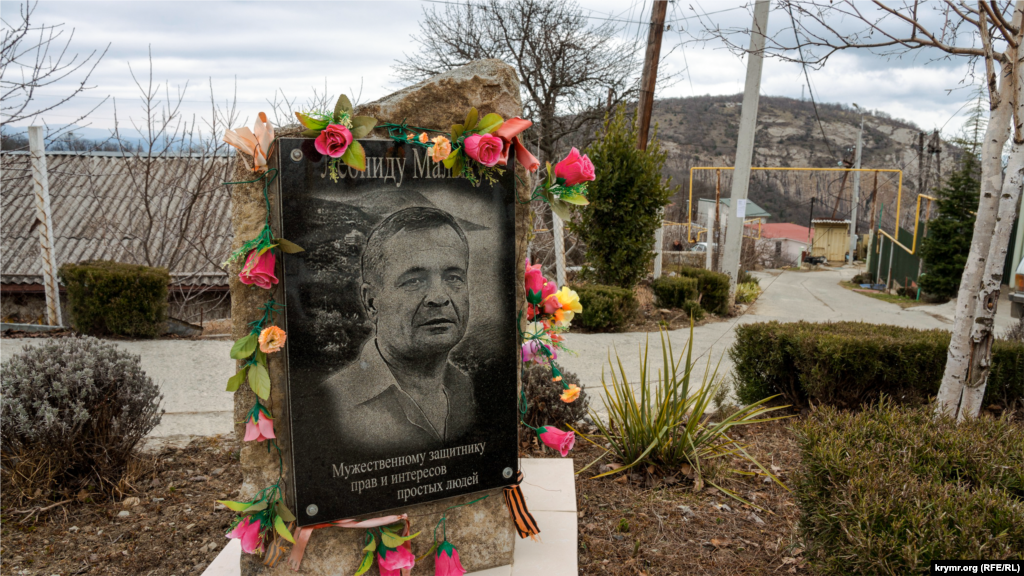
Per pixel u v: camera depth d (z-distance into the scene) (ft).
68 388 11.92
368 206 8.34
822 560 8.56
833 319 43.96
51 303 27.48
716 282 41.68
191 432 16.05
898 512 7.72
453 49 81.82
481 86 9.12
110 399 12.41
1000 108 13.33
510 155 9.27
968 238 57.36
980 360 13.76
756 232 107.55
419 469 8.89
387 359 8.57
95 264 27.81
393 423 8.68
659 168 37.40
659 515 11.76
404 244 8.58
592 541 10.91
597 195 36.65
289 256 7.97
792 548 10.00
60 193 45.14
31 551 10.30
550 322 10.53
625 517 11.74
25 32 22.38
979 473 9.01
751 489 12.91
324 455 8.32
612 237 37.09
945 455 9.23
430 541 9.25
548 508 11.51
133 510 11.78
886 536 7.44
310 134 8.04
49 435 11.54
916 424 10.39
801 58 17.10
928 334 18.01
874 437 9.84
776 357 17.60
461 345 9.06
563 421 15.39
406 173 8.52
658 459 13.58
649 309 39.24
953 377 14.10
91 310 26.09
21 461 11.50
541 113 80.89
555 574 9.44
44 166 26.78
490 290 9.21
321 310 8.17
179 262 40.04
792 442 15.40
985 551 6.88
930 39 14.74
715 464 13.34
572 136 87.66
